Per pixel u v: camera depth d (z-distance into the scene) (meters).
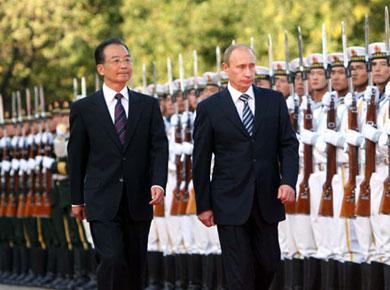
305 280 25.83
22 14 50.34
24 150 36.16
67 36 49.16
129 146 21.08
